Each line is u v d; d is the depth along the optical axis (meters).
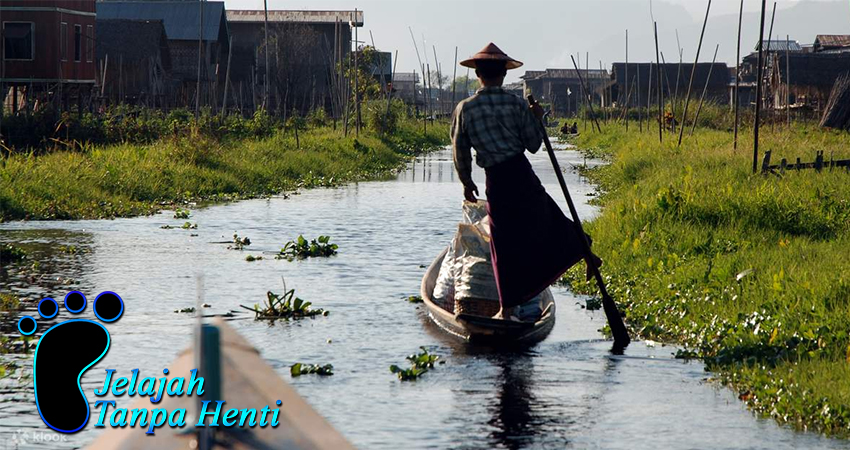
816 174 27.42
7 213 27.61
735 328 12.90
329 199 35.31
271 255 21.30
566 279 18.22
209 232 25.27
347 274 18.86
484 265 14.28
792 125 63.22
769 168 28.44
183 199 34.03
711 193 23.31
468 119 12.96
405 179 46.28
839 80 62.97
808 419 9.46
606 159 63.12
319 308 15.42
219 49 98.31
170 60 88.44
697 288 15.38
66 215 28.11
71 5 60.28
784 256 16.89
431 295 15.74
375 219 28.67
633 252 19.16
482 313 14.20
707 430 9.31
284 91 98.62
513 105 12.90
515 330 12.83
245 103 97.25
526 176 12.97
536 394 10.67
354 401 10.29
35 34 58.03
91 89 65.44
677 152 43.34
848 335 11.77
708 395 10.65
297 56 99.94
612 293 16.58
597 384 11.10
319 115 85.38
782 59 85.00
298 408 2.21
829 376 10.30
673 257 17.69
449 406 10.15
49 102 53.03
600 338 13.59
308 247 21.58
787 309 13.05
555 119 173.12
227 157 42.94
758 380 10.62
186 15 98.38
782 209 21.38
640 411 10.00
